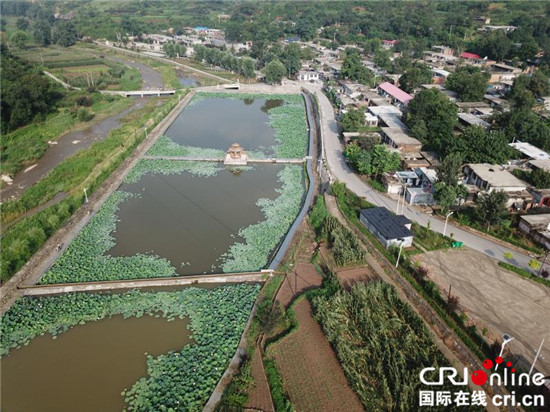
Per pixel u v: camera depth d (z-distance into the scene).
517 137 69.81
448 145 60.06
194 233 48.91
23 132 83.94
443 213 50.50
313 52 155.75
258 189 60.12
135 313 36.94
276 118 93.44
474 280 39.09
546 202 50.78
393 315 34.72
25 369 31.62
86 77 125.56
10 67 100.56
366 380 29.30
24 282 40.19
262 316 34.50
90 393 29.70
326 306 35.25
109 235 48.25
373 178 60.91
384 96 99.44
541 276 39.41
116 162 65.94
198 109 101.38
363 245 45.66
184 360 32.25
